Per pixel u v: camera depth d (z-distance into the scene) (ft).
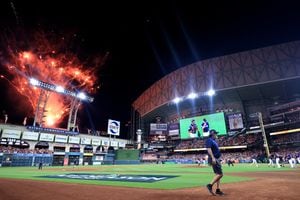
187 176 55.93
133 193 25.86
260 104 250.37
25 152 169.37
